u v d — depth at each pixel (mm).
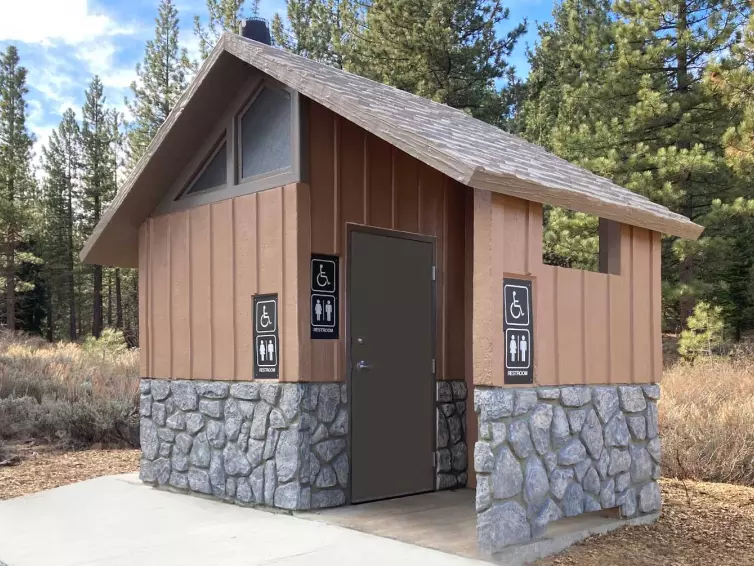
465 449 7578
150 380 7898
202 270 7312
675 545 5836
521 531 5160
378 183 7004
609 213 6020
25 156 35156
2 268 34781
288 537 5480
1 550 5395
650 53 17797
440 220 7574
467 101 23812
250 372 6715
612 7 19000
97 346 21891
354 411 6605
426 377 7293
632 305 6539
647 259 6766
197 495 7184
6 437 10992
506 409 5117
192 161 7551
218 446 7000
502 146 6957
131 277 42188
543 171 6164
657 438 6711
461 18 23203
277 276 6465
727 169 17797
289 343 6316
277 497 6352
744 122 14125
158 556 5117
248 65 6801
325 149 6586
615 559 5348
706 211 18781
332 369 6492
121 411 11695
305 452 6238
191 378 7387
